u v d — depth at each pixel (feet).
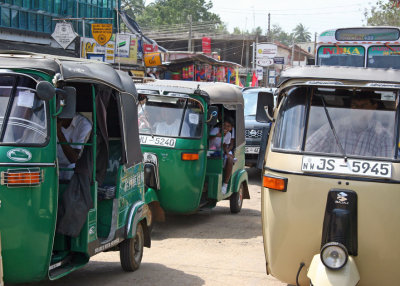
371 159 15.71
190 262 24.31
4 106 16.55
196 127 31.12
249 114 53.26
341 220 15.24
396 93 16.58
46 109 16.53
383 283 15.51
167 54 92.68
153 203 29.84
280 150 16.72
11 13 68.33
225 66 103.76
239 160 37.78
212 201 34.17
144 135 30.91
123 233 21.39
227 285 20.76
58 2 75.97
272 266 16.78
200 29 185.68
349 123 16.63
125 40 73.61
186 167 30.42
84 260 18.94
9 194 15.83
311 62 43.37
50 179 16.48
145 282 20.97
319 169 15.78
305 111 17.02
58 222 17.74
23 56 17.46
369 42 39.75
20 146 16.11
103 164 20.27
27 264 16.33
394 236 15.15
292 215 15.94
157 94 31.42
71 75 17.25
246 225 33.22
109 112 21.65
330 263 14.71
